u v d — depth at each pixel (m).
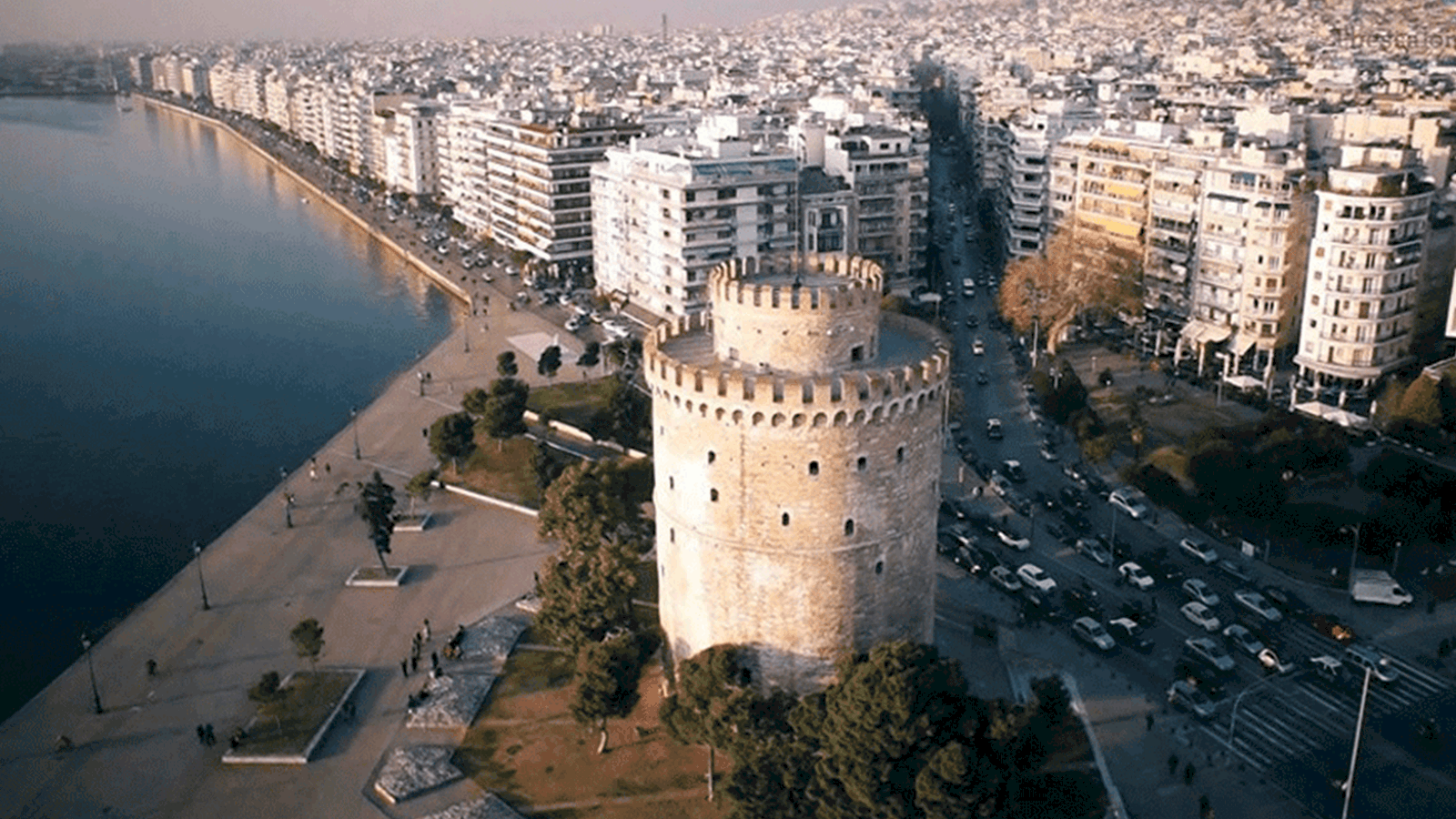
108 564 157.88
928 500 104.25
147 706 116.50
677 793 99.88
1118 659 119.12
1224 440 155.12
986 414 193.12
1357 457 167.00
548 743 107.25
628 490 129.38
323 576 142.38
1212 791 99.62
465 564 144.12
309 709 113.25
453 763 104.94
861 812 86.81
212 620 132.88
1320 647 121.19
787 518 98.00
